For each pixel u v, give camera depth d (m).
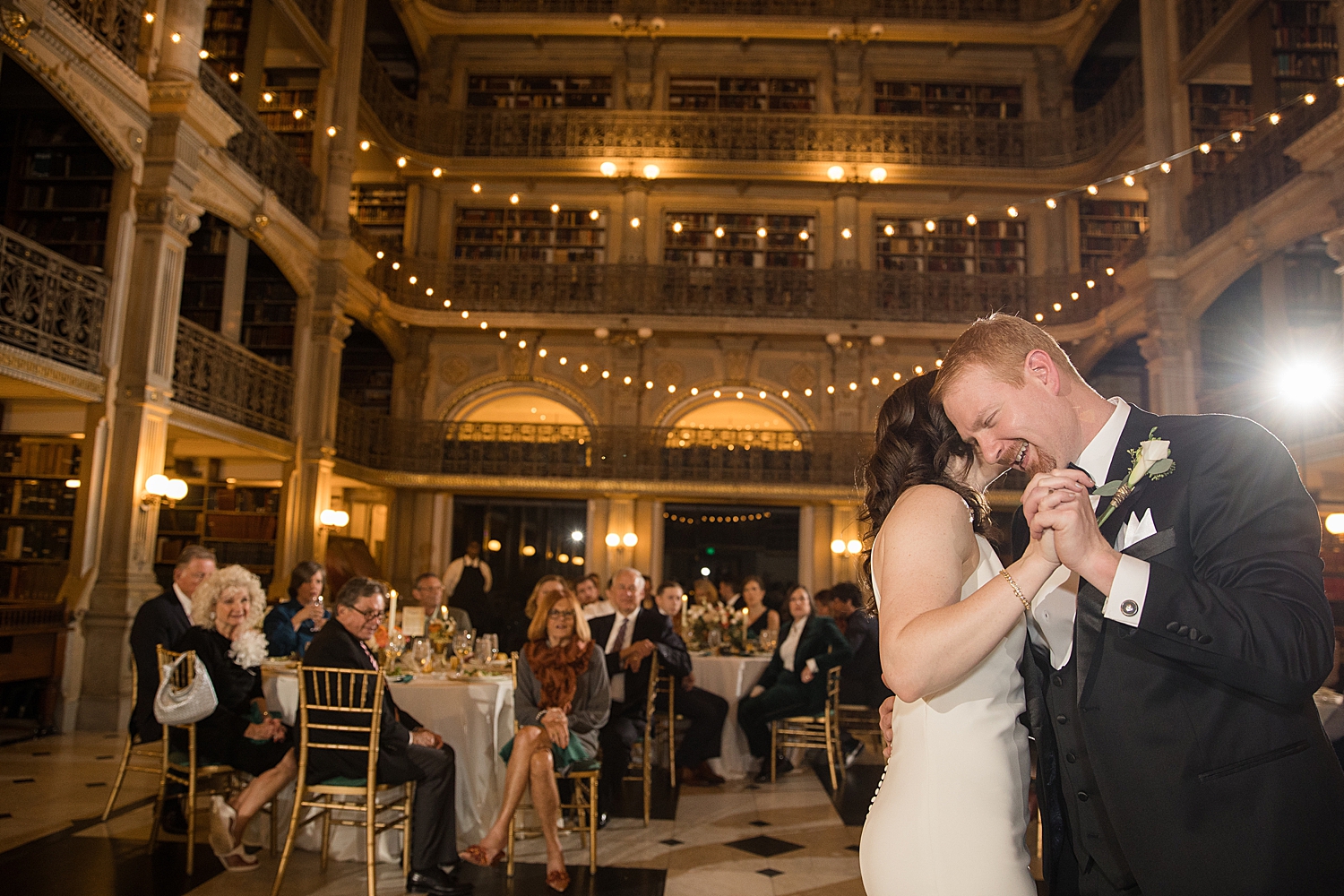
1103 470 1.29
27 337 7.59
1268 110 10.52
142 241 8.70
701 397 15.98
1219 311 12.36
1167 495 1.20
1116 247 15.73
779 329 15.41
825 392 15.95
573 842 4.89
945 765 1.29
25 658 7.32
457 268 15.90
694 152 15.84
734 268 15.90
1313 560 1.10
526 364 16.06
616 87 16.64
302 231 11.83
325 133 12.72
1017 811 1.29
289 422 12.07
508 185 16.38
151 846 4.41
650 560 15.37
